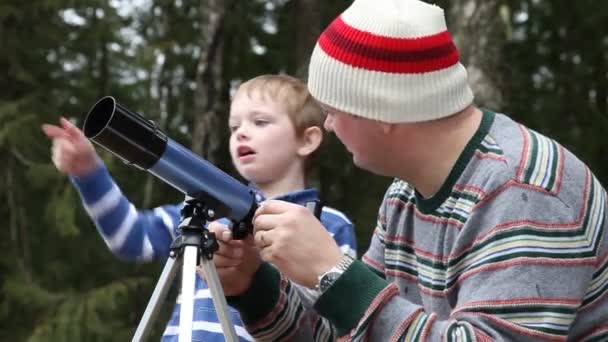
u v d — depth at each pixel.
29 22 8.58
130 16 8.98
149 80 8.45
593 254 2.00
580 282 1.97
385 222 2.39
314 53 2.15
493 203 2.00
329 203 7.84
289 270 2.07
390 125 2.06
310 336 2.51
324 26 7.38
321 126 3.26
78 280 8.50
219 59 6.68
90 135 2.15
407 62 2.03
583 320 2.08
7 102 8.20
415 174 2.12
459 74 2.08
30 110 8.26
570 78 8.28
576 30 8.30
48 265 8.42
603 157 8.23
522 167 2.01
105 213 2.83
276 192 3.18
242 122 3.21
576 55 8.39
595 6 8.20
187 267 2.14
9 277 8.16
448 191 2.09
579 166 2.07
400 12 2.06
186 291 2.11
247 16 8.13
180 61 8.35
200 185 2.22
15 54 8.45
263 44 8.30
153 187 8.26
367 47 2.04
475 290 1.97
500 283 1.94
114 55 8.91
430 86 2.04
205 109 6.59
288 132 3.18
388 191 2.40
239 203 2.28
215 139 6.58
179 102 8.37
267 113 3.17
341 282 2.02
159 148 2.17
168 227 3.01
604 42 8.30
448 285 2.07
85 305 7.75
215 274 2.21
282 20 8.39
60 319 7.65
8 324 8.12
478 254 2.00
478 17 5.37
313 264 2.06
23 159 8.11
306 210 2.12
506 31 5.40
